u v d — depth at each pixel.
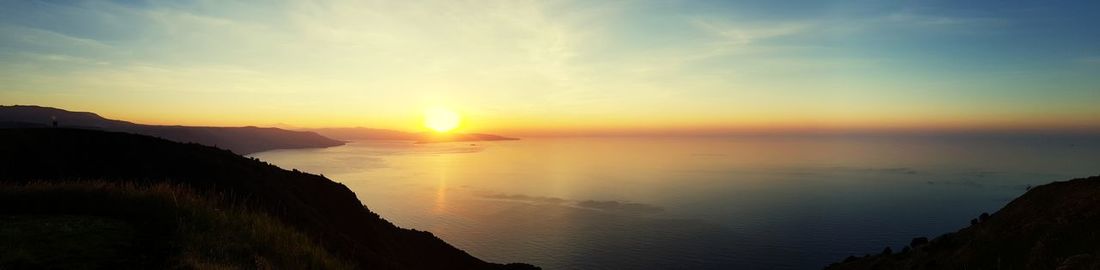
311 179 32.91
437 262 36.31
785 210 170.25
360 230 28.94
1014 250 23.80
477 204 179.62
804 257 110.12
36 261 9.16
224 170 23.03
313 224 21.83
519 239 125.44
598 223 145.12
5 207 12.90
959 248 29.27
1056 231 22.27
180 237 11.41
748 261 106.75
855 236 130.38
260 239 12.91
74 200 13.61
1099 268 16.20
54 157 20.52
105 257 9.79
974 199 191.88
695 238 126.19
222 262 10.38
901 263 32.84
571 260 106.94
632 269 100.75
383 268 22.23
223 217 13.90
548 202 186.62
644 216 157.25
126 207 13.43
